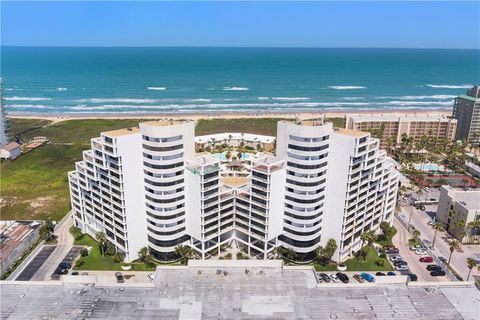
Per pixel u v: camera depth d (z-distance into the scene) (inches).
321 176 4453.7
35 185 7224.4
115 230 4785.9
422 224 5920.3
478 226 5196.9
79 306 3159.5
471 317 3100.4
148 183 4478.3
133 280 4404.5
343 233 4638.3
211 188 4490.7
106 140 4323.3
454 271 4704.7
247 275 3550.7
